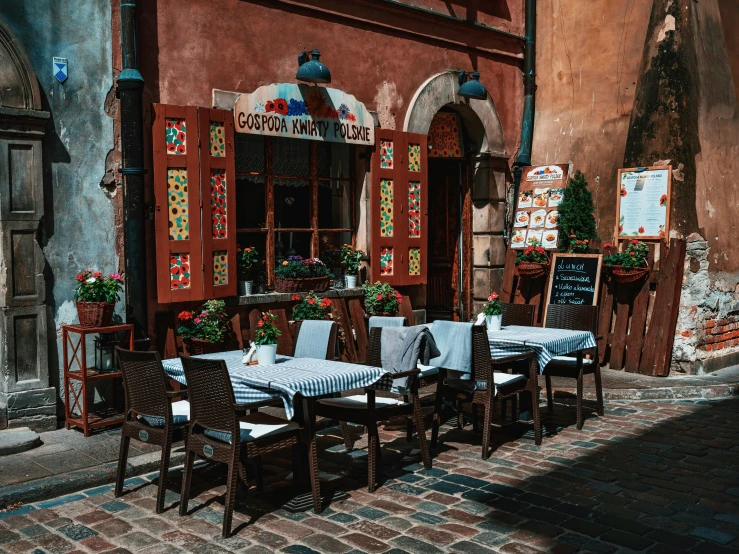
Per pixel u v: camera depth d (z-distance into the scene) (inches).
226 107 287.1
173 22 273.9
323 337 231.6
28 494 182.4
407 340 207.3
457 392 227.1
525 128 405.7
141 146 256.2
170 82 273.7
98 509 178.1
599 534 160.1
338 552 151.6
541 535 159.6
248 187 304.0
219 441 167.0
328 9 323.3
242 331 292.2
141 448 218.2
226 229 285.3
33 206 237.0
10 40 229.8
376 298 328.8
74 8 246.4
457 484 193.6
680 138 338.3
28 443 216.1
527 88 410.0
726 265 360.2
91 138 252.5
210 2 284.2
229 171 285.3
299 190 323.3
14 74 231.6
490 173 401.1
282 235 318.3
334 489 190.2
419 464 211.9
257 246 309.1
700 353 337.4
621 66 370.3
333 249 338.0
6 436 221.5
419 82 364.8
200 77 282.4
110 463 204.1
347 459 217.6
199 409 170.6
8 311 231.1
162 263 265.0
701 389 302.2
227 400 162.1
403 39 356.5
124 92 251.6
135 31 257.1
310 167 326.6
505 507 176.7
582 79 387.2
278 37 306.7
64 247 246.4
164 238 265.4
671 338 331.3
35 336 237.9
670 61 342.6
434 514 172.6
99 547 155.5
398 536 159.6
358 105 328.2
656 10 349.7
